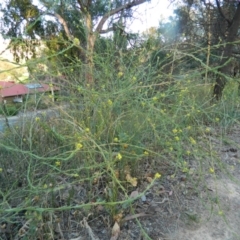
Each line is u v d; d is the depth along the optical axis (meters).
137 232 1.33
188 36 5.01
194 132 2.11
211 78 3.43
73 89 2.10
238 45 4.52
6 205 1.20
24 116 1.86
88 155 1.48
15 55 2.79
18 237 1.21
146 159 1.85
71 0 4.21
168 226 1.39
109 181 1.49
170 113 2.13
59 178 1.54
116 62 2.59
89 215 1.36
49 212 1.26
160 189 1.66
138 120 1.79
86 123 1.75
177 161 1.54
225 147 2.41
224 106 2.87
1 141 1.55
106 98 1.79
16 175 1.51
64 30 4.90
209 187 1.74
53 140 1.72
